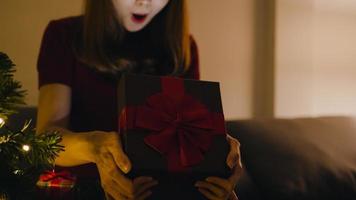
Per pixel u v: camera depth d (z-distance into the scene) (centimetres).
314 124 260
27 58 257
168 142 117
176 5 166
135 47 166
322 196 227
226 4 302
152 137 116
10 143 113
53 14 263
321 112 315
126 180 113
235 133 241
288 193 223
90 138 125
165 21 167
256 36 309
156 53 167
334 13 319
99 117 160
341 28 322
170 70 166
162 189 118
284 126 252
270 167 230
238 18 305
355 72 326
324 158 238
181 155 116
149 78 124
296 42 307
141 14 162
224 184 118
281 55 303
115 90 160
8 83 117
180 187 119
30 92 257
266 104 312
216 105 126
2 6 253
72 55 161
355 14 326
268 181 227
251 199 223
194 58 176
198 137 120
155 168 114
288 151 236
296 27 307
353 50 326
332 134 255
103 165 118
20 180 112
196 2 293
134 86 122
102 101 160
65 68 159
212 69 297
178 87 125
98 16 160
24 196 113
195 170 117
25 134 116
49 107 154
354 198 231
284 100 304
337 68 320
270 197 224
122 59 162
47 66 159
